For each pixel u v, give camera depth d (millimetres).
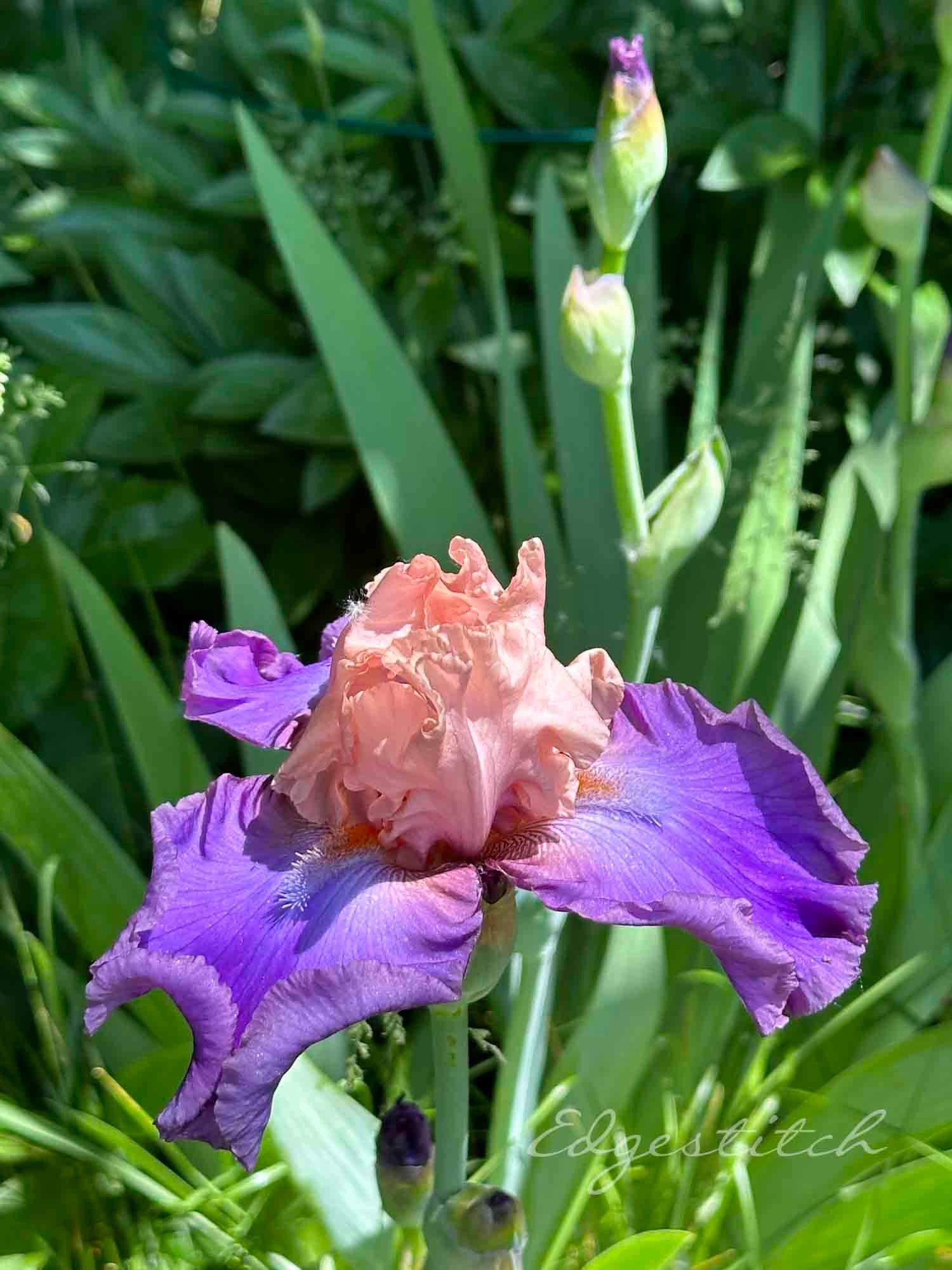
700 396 558
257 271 688
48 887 433
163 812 312
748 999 285
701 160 662
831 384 663
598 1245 422
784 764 334
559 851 309
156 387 627
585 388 551
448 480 516
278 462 662
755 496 522
